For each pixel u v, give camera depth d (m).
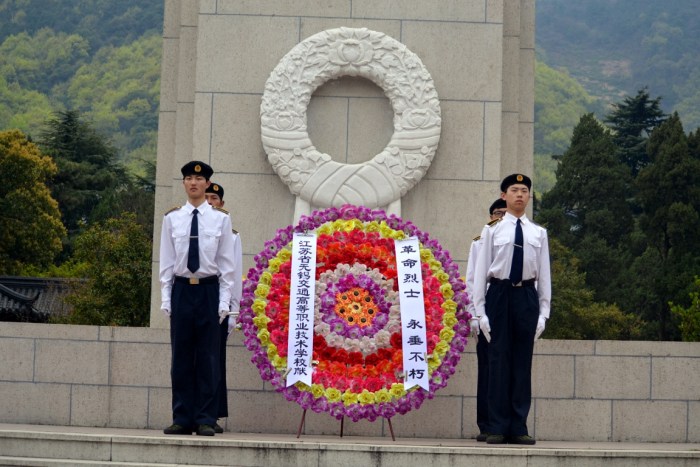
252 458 7.51
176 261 8.55
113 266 25.08
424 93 11.83
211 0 11.99
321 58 11.85
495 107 11.96
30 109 66.00
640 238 36.50
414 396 8.69
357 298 8.96
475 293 8.67
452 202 11.91
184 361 8.52
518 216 8.67
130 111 67.56
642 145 43.41
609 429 9.65
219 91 11.94
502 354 8.55
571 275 33.03
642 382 9.70
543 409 9.66
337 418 9.15
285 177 11.72
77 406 9.71
